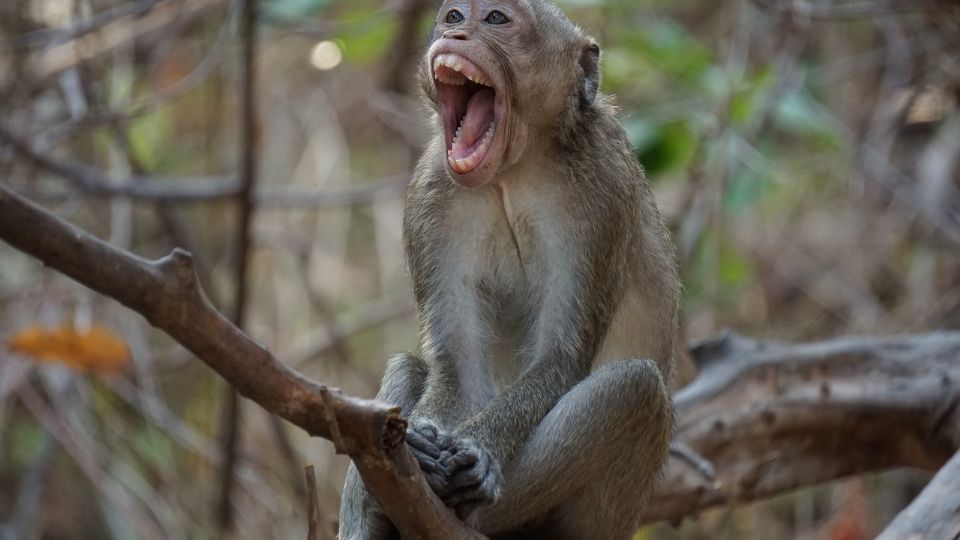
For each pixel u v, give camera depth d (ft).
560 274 33.55
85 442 54.13
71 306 56.03
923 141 65.62
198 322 19.33
